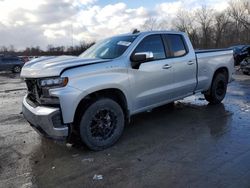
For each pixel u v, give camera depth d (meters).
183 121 5.94
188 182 3.45
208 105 7.25
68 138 4.44
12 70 25.00
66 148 4.71
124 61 4.84
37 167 4.07
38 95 4.38
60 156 4.41
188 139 4.88
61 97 4.08
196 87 6.44
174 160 4.07
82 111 4.37
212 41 61.97
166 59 5.59
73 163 4.14
